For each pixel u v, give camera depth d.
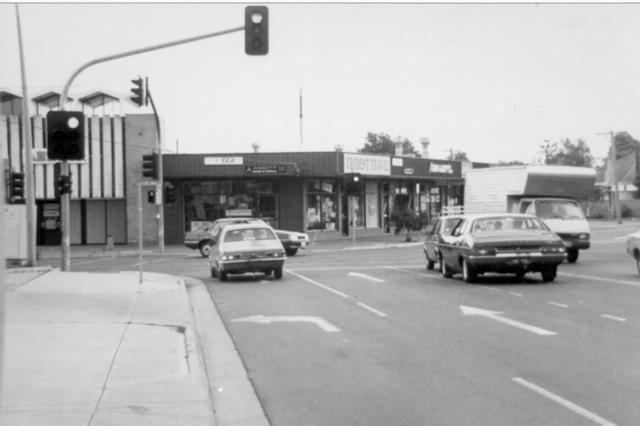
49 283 19.50
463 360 9.70
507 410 7.20
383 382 8.61
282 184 46.75
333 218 49.38
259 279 22.97
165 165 45.03
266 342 11.66
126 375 8.97
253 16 18.42
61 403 7.59
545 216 26.22
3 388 8.16
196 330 13.16
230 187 46.72
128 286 19.62
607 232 53.09
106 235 48.09
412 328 12.52
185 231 46.72
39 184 46.44
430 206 57.31
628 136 125.31
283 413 7.44
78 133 18.84
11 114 47.81
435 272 23.95
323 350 10.83
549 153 98.06
